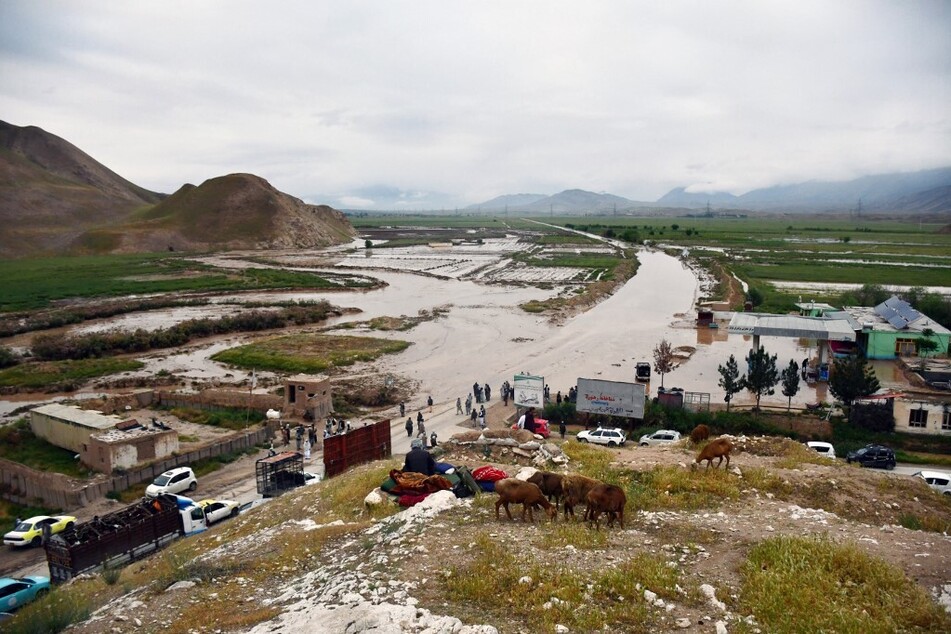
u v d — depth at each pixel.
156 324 90.12
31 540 30.17
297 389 48.84
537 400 47.59
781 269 135.00
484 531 14.97
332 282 130.88
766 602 10.98
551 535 14.48
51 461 39.62
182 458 39.25
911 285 108.69
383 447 35.50
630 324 85.75
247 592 13.61
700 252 179.88
